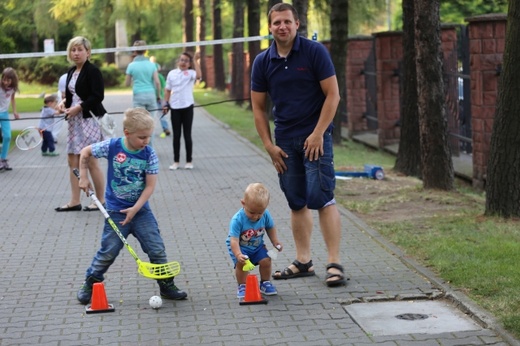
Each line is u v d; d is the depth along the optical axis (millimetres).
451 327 7430
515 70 11125
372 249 10195
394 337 7227
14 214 12914
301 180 8953
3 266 9836
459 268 8961
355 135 26016
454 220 11570
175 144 17438
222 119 30234
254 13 33438
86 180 8211
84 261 10023
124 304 8336
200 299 8445
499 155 11383
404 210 12727
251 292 8266
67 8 43812
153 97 19125
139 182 8164
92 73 12656
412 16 17250
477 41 16453
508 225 10984
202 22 47688
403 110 17375
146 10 45812
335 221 8867
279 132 8883
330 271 8758
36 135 13438
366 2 26266
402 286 8656
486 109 16484
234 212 12844
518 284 8320
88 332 7547
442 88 14258
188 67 17266
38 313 8094
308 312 7969
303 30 19625
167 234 11391
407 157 17297
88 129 12781
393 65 22812
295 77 8656
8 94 17484
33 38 54844
